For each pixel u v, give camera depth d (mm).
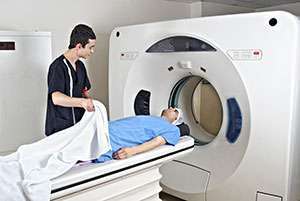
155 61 2307
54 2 2578
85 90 1858
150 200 1743
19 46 2123
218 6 3580
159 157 1640
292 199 1844
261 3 3543
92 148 1450
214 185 2092
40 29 2523
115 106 2553
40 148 1375
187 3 3557
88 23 2812
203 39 1979
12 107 2143
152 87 2414
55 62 1687
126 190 1555
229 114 1996
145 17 3217
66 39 2682
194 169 2223
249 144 1870
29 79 2184
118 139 1596
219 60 1933
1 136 2125
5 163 1238
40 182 1186
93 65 2906
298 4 3488
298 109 1766
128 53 2422
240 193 1962
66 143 1424
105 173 1389
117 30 2488
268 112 1774
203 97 3051
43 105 2252
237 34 1839
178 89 2475
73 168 1362
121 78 2482
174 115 2104
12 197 1145
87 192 1392
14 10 2371
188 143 1840
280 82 1717
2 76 2086
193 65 2121
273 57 1722
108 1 2928
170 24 2150
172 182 2346
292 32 1655
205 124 3051
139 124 1696
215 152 2127
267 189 1832
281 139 1748
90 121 1461
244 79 1834
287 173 1754
